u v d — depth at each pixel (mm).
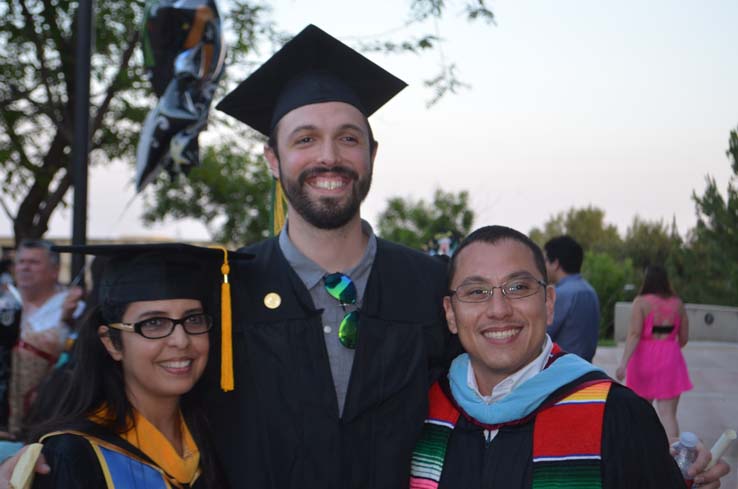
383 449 2406
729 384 8539
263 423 2418
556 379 2275
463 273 2340
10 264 5770
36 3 7969
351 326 2514
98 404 2219
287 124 2609
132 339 2217
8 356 3984
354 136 2582
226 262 2438
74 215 4711
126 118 8727
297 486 2354
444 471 2340
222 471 2418
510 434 2264
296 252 2598
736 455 5152
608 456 2131
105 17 8203
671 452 2445
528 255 2326
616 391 2223
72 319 4090
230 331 2404
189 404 2420
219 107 2906
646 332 6293
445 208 18266
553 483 2135
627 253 20484
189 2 4895
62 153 8648
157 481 2148
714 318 13250
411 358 2537
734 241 4797
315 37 2688
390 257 2742
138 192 5152
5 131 8609
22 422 3920
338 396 2471
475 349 2316
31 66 8477
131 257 2297
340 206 2496
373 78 2826
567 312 5328
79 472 2010
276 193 3561
